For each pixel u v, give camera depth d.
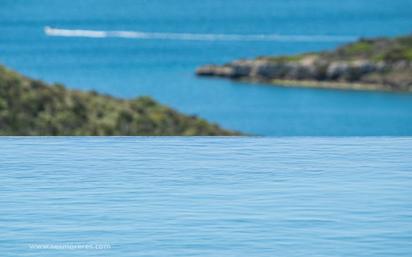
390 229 16.62
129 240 15.84
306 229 16.67
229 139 32.19
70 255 14.70
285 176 23.17
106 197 20.03
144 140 31.78
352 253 14.87
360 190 20.94
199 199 19.80
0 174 23.53
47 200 19.66
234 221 17.41
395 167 24.84
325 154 27.83
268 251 15.05
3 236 16.08
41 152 28.31
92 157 27.03
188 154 27.83
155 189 21.11
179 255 14.81
